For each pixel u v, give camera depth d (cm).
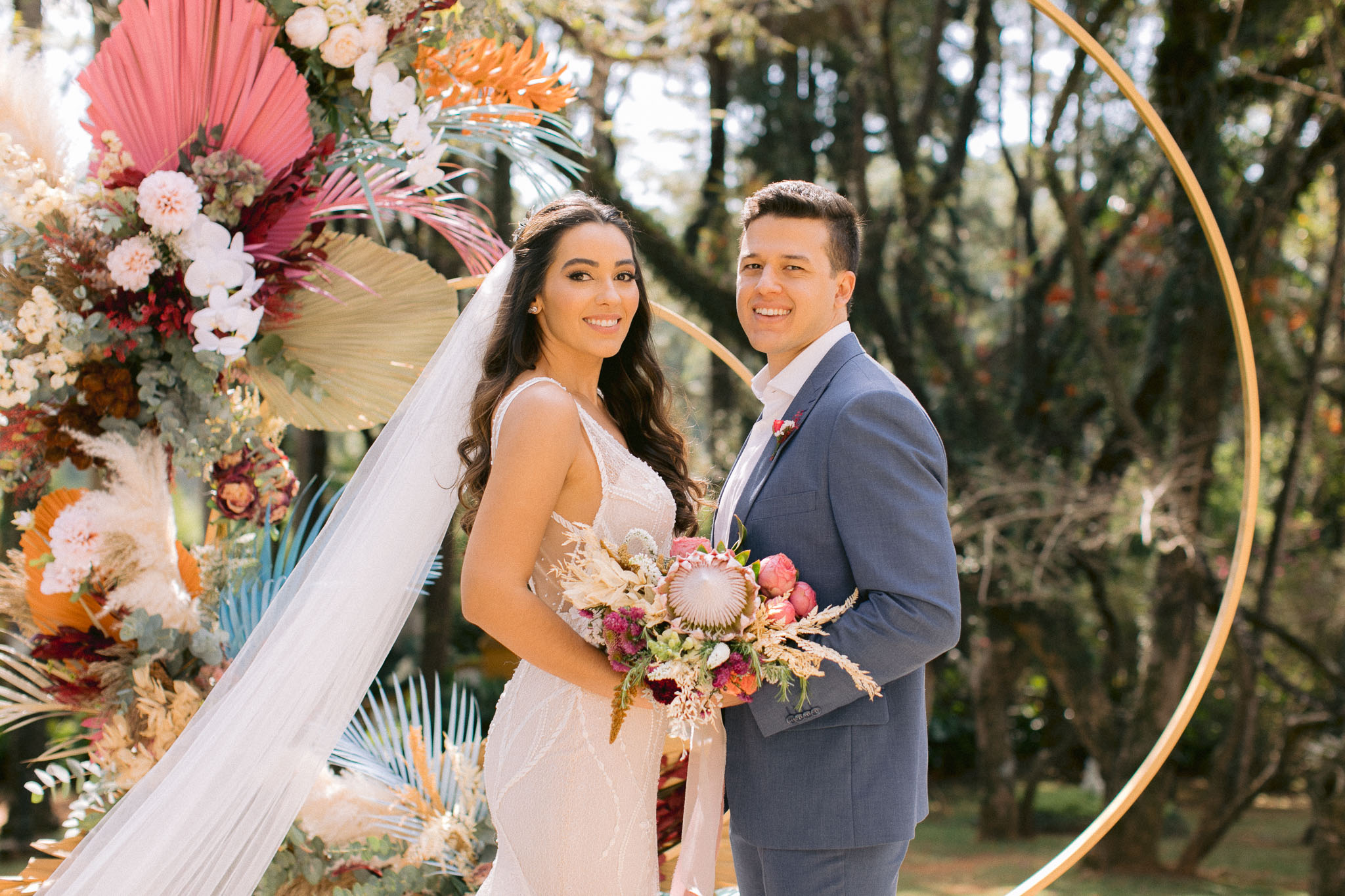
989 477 817
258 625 237
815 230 235
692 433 274
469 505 238
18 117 229
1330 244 951
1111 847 862
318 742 229
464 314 239
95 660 239
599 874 220
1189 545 750
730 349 886
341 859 259
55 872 217
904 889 834
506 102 275
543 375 235
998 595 814
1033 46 956
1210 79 762
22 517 237
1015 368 969
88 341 226
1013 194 1123
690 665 195
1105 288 919
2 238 227
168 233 227
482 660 1070
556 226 232
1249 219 779
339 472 1041
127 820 218
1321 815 702
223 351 231
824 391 225
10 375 226
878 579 205
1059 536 800
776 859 218
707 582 197
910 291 933
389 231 812
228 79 229
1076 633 856
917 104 1033
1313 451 969
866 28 978
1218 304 780
